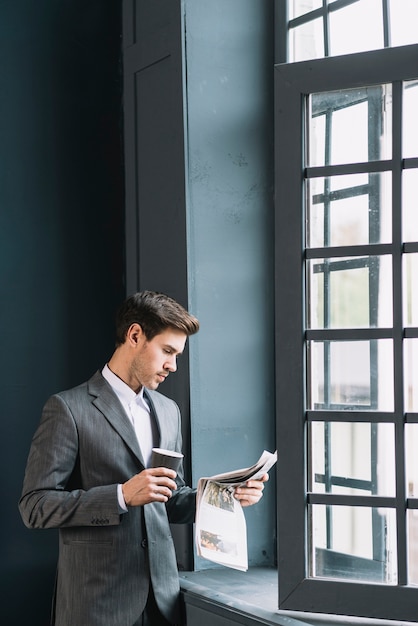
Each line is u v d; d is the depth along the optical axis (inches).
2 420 112.3
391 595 88.0
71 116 118.7
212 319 109.7
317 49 107.2
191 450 107.4
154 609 93.7
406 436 88.8
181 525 110.4
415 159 87.9
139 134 118.0
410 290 88.9
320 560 93.2
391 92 90.0
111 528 90.5
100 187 120.7
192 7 109.2
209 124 110.0
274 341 114.0
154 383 92.4
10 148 113.7
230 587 102.8
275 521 114.2
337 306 93.0
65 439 89.4
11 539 112.6
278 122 94.9
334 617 91.0
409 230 88.9
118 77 122.3
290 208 94.0
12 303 113.4
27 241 114.7
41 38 116.6
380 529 90.4
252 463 112.1
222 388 110.2
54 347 116.6
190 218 108.3
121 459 91.2
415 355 88.4
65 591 90.6
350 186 92.4
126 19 120.4
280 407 94.2
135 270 119.2
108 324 121.2
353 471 91.8
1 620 111.6
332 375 93.2
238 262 111.7
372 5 99.3
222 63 111.1
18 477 113.3
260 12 113.3
